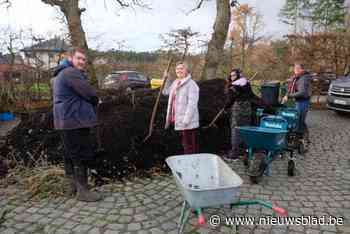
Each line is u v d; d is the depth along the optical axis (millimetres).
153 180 3947
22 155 4438
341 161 4742
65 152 3443
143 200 3373
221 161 2896
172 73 6598
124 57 11938
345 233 2701
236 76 4613
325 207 3195
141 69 12797
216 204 2293
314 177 4066
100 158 4070
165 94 5809
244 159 4492
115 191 3607
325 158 4898
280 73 12711
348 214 3045
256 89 8070
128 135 4465
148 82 12609
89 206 3227
